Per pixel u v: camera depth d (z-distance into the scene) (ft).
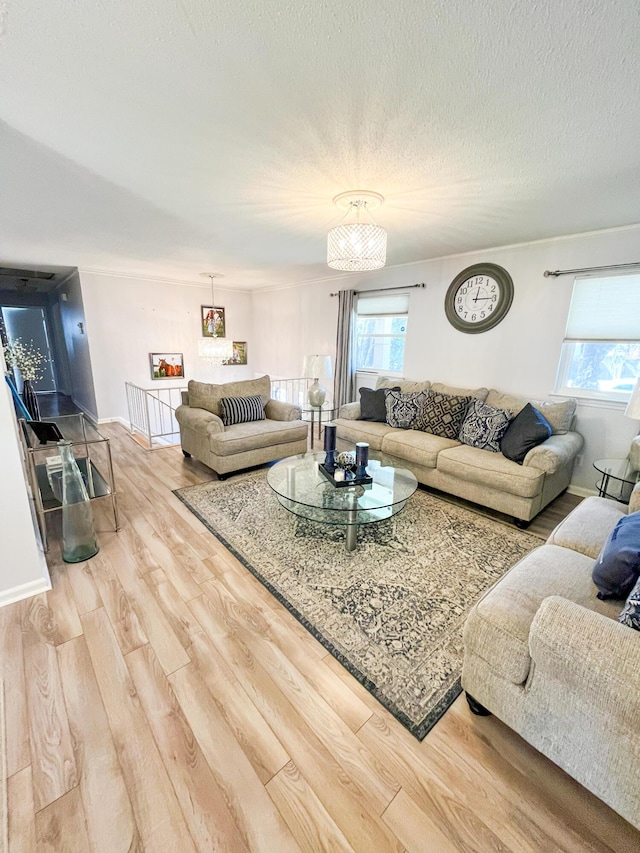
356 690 4.84
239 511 9.62
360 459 8.41
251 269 16.99
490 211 8.59
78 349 20.70
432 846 3.37
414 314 14.48
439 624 5.97
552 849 3.36
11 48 3.85
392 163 6.38
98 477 9.19
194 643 5.49
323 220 9.64
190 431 12.89
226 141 5.79
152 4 3.35
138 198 8.27
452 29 3.58
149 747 4.10
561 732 3.58
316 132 5.48
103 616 5.97
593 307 10.28
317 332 19.44
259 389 14.25
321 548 8.05
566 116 4.93
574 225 9.48
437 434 11.87
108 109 4.99
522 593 4.46
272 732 4.30
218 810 3.59
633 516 4.78
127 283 18.94
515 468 9.18
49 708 4.49
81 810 3.56
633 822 3.21
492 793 3.78
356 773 3.92
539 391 11.55
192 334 21.72
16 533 6.16
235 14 3.47
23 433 8.50
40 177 7.19
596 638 3.29
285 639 5.61
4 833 3.38
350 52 3.91
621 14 3.32
